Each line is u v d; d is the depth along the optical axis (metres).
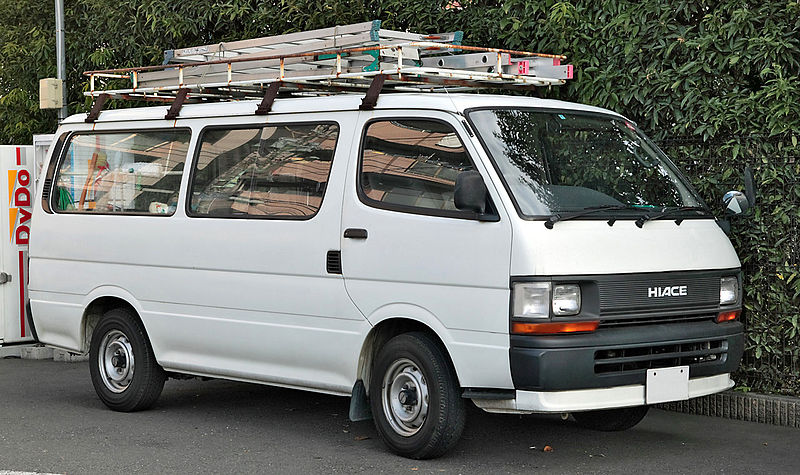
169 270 8.53
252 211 8.05
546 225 6.56
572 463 7.11
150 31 13.16
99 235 9.05
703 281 7.16
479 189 6.63
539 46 9.98
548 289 6.43
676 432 8.12
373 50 7.70
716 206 8.86
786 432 8.09
